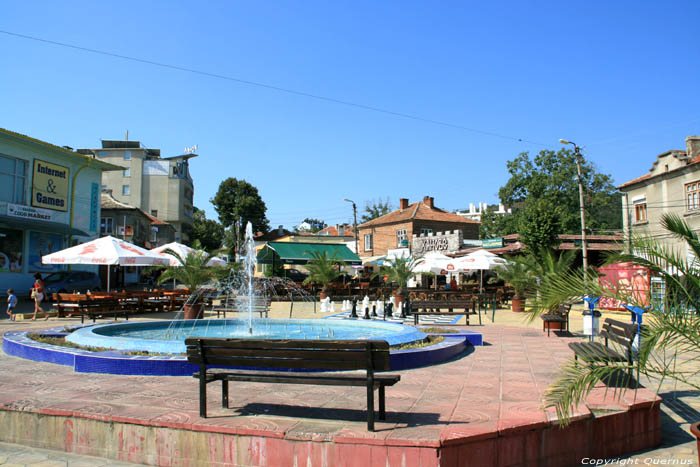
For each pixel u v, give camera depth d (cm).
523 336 1253
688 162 2683
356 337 988
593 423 504
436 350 855
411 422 478
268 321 1388
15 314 1667
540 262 2500
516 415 502
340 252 3497
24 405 532
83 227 2920
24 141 2478
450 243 3975
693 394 707
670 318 468
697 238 489
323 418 495
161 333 1167
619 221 5012
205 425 464
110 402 551
